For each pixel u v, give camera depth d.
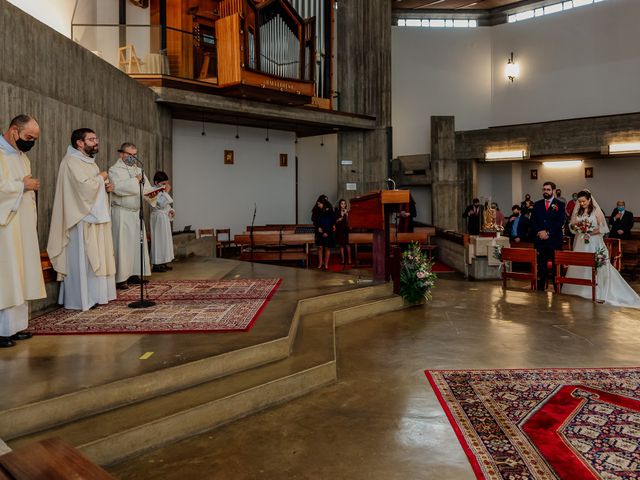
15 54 4.97
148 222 8.76
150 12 11.02
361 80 14.12
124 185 5.96
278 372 3.78
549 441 2.96
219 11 10.43
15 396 2.87
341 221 10.88
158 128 9.84
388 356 4.70
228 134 12.91
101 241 5.08
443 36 17.81
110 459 2.76
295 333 4.81
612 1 15.46
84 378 3.16
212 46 10.35
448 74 17.86
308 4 12.40
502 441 2.97
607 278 7.12
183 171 12.14
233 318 4.69
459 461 2.79
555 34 16.50
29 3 7.92
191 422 3.12
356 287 6.46
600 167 16.42
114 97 7.76
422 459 2.82
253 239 10.55
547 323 5.82
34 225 4.05
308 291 6.18
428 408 3.52
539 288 8.05
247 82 10.08
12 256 3.74
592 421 3.23
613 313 6.30
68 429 2.82
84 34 8.99
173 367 3.40
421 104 17.81
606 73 15.65
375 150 14.23
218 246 11.80
